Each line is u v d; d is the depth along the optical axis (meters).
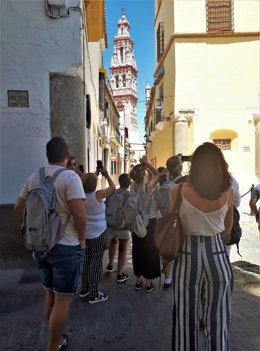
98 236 4.15
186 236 2.38
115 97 68.56
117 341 3.27
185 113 16.77
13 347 3.16
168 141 18.56
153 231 4.46
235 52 16.75
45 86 5.80
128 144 50.78
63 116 5.83
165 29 19.09
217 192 2.29
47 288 2.97
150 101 26.03
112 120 29.44
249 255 6.46
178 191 2.41
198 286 2.33
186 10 16.72
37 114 5.77
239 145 16.77
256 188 4.55
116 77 68.75
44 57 5.79
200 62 16.80
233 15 16.62
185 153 16.67
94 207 4.12
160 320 3.70
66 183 2.78
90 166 9.77
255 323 3.60
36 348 3.14
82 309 3.98
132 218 4.27
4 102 5.69
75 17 5.86
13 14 5.70
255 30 16.62
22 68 5.73
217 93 16.80
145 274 4.46
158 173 4.58
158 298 4.32
